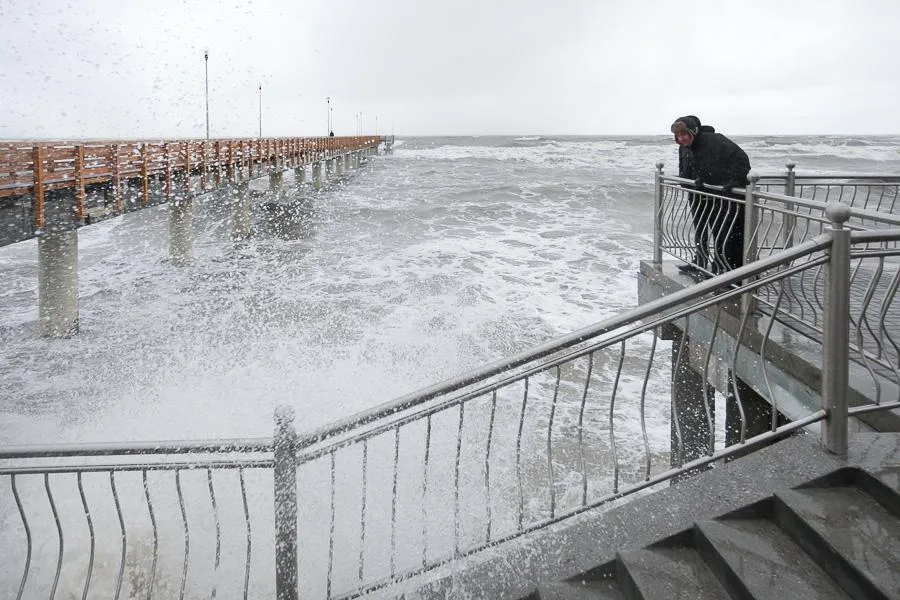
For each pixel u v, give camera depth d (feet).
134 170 48.96
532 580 9.68
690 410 21.77
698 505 9.76
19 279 59.36
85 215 41.50
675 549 9.40
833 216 9.49
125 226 91.15
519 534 10.78
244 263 64.85
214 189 68.90
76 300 42.93
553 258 59.67
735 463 10.37
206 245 76.33
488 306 44.50
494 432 25.17
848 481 9.53
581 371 32.53
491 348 35.76
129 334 41.91
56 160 38.29
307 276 56.75
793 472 9.73
